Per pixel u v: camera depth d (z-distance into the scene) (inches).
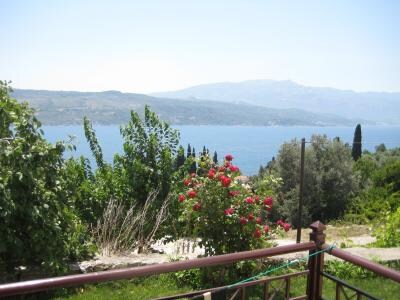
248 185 238.7
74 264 235.8
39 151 216.5
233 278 229.9
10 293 87.4
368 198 691.4
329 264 254.1
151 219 322.0
